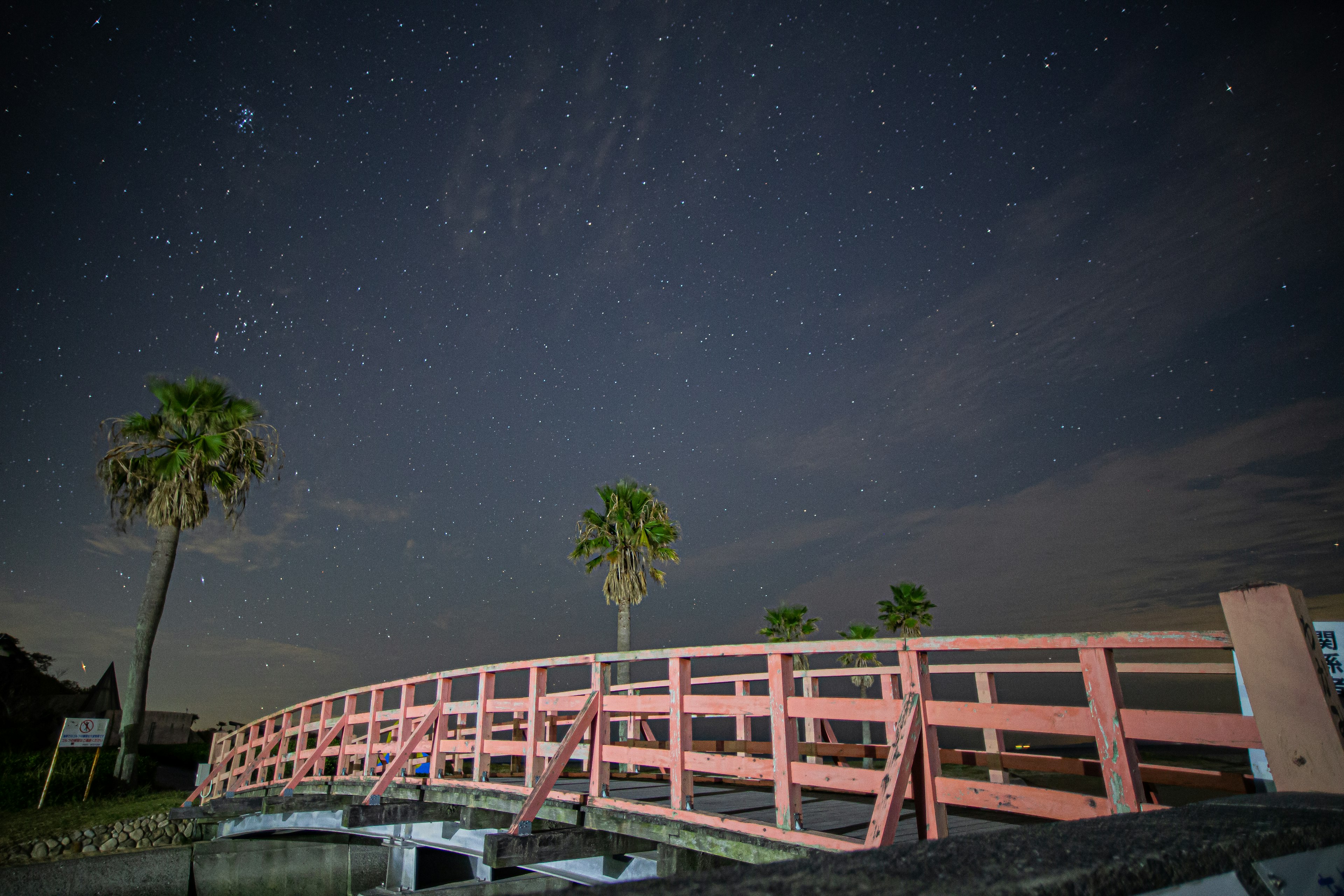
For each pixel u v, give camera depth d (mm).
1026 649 3746
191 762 27203
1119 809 3301
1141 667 5316
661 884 1081
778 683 4867
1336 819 1746
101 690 30031
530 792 7113
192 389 20688
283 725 14039
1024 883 1101
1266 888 1431
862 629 30500
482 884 9836
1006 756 4609
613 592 24141
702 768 5297
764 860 4613
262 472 21359
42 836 14055
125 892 13461
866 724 7008
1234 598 2666
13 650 27828
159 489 19781
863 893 1044
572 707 6930
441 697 9312
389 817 8461
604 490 25422
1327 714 2350
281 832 13867
